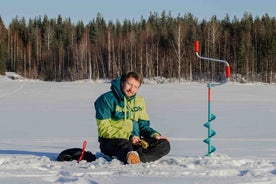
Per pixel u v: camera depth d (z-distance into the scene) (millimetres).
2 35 78125
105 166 4926
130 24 81812
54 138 9594
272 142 8445
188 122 13688
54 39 80188
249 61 62656
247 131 11102
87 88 34438
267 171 4703
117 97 5707
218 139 9117
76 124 13227
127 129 5711
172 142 8359
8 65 77188
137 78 5707
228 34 67375
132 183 3887
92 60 68188
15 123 13664
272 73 61438
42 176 4262
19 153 6574
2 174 4359
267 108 19781
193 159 5453
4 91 32031
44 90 32438
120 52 66875
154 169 4703
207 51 62781
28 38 84062
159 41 67812
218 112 17672
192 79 60094
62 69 73875
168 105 22094
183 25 67938
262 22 71250
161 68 63062
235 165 5086
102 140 5680
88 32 78438
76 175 4309
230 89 34250
